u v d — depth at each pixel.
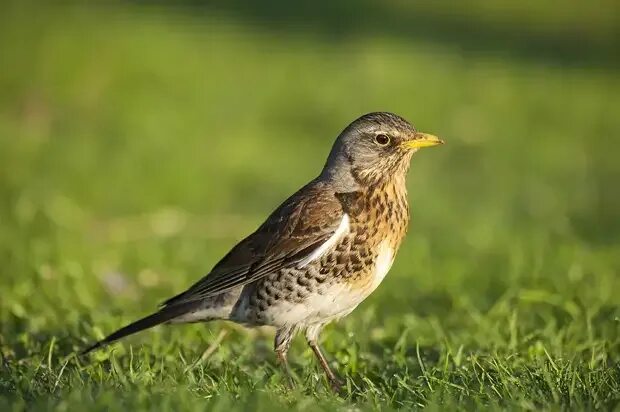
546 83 25.80
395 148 9.16
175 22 27.55
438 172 19.94
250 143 20.52
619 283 12.41
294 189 18.56
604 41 30.36
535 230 16.02
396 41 28.36
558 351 9.41
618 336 10.05
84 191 17.39
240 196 18.08
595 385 8.07
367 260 8.95
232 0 30.98
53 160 18.58
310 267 8.88
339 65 25.47
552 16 32.62
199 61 24.41
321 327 9.20
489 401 7.78
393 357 9.62
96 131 20.45
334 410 7.54
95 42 24.25
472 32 30.25
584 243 14.86
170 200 17.58
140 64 23.56
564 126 23.03
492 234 15.43
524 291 11.31
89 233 15.69
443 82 24.88
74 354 9.02
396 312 11.73
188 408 7.28
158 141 19.98
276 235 8.95
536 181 19.66
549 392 7.98
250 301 9.07
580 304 10.91
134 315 11.23
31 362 9.11
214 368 9.05
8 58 22.88
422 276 13.13
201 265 14.05
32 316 10.95
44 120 20.80
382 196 9.10
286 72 24.59
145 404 7.32
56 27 24.84
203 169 19.02
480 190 18.98
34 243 14.30
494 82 25.34
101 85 22.39
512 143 21.78
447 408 7.58
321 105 22.84
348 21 30.12
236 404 7.52
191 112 21.78
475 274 13.23
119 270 13.45
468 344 10.03
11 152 18.77
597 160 21.16
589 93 25.31
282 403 7.72
